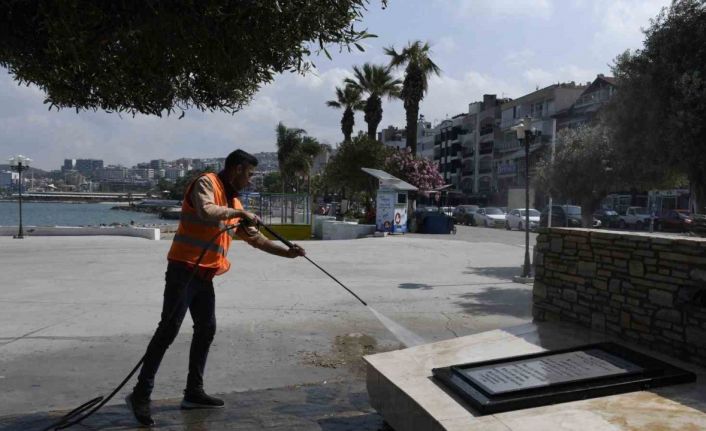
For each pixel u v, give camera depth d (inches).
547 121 2282.2
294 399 186.9
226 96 156.1
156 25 109.9
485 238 1036.5
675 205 1608.0
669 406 115.9
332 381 210.2
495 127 3073.3
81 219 3499.0
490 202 3075.8
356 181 1577.3
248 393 193.3
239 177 173.8
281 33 117.2
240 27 113.3
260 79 136.0
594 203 826.8
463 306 361.1
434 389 136.3
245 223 163.6
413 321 317.4
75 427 161.8
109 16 108.5
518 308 354.6
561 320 186.5
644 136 473.4
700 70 434.9
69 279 477.7
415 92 1453.0
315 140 2447.1
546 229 193.5
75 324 305.1
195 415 171.3
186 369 226.8
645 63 466.6
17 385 206.4
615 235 164.7
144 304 363.3
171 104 151.3
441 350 163.2
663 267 149.3
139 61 123.3
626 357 139.2
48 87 134.6
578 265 179.2
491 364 144.8
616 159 644.7
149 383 163.8
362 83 1702.8
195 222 164.2
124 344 265.1
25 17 110.8
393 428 144.6
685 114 427.8
